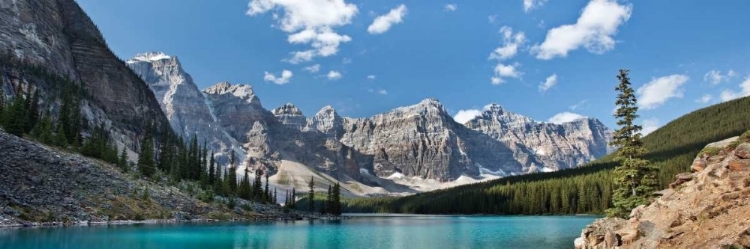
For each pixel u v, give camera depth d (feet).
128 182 386.11
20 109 431.02
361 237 310.04
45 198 290.35
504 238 300.20
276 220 483.92
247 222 414.00
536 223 482.69
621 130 185.88
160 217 349.61
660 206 131.34
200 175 557.33
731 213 100.42
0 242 199.11
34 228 247.91
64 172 339.57
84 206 306.96
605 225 144.46
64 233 238.68
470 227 424.05
